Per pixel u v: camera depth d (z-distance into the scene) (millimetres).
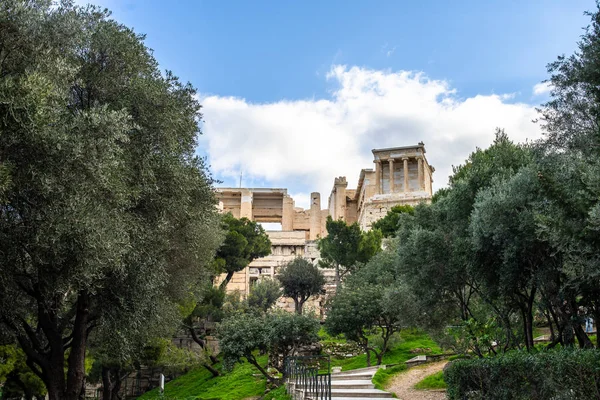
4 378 26047
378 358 29297
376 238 50438
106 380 32219
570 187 12250
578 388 9445
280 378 27000
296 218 96000
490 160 18156
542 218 11539
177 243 19625
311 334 27203
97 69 16797
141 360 31859
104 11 17766
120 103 16438
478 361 13344
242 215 93000
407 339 35250
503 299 16219
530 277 14461
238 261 50406
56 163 12805
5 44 12961
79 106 16406
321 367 30688
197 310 38281
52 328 16938
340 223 49188
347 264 49312
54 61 13719
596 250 10961
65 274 13688
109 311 16891
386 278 36062
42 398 29594
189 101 19703
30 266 14125
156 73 18906
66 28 14164
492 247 14781
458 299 19688
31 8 13320
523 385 11266
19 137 12203
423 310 19859
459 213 17562
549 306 14102
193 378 37625
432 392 18828
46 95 12469
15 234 12969
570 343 14430
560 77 15180
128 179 15859
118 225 14555
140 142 16875
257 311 39188
